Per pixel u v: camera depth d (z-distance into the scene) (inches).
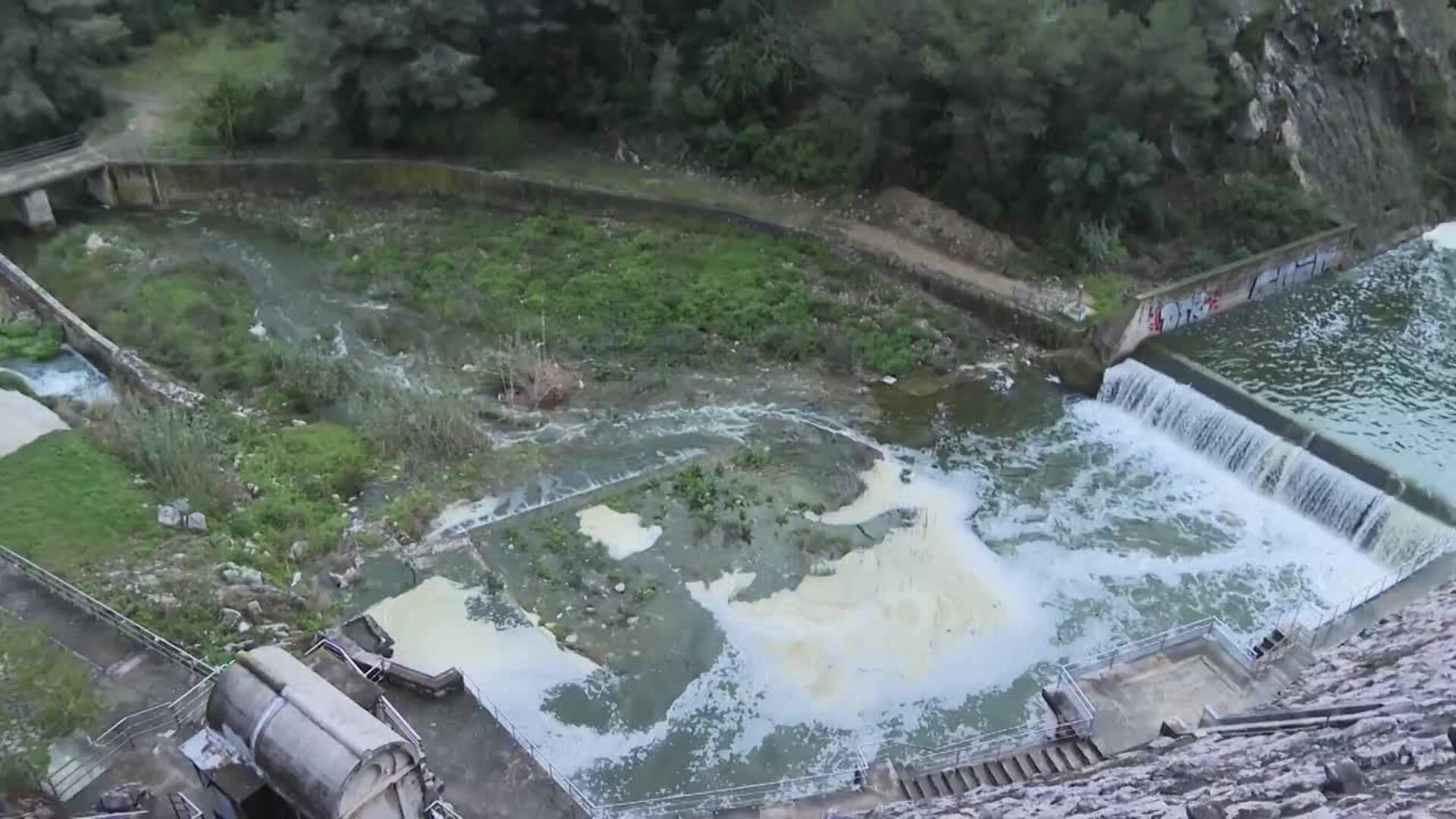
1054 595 1550.2
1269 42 2375.7
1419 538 1512.1
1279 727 850.8
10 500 1562.5
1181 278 2122.3
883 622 1493.6
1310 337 2027.6
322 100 2479.1
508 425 1851.6
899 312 2130.9
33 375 1930.4
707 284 2194.9
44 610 1347.2
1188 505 1712.6
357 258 2310.5
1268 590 1549.0
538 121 2736.2
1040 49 2068.2
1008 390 1968.5
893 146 2327.8
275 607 1446.9
